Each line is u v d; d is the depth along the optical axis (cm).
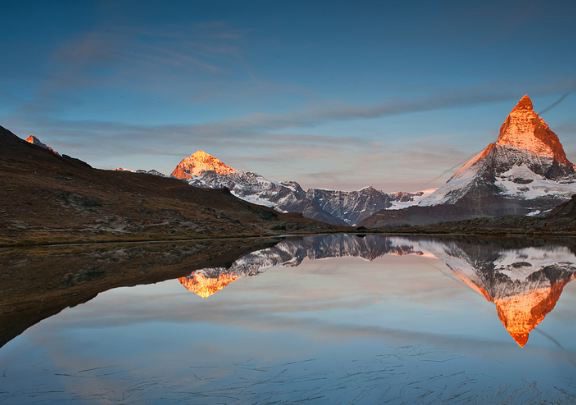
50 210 15938
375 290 5038
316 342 2845
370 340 2881
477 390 2045
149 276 6056
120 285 5253
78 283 5362
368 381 2158
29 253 9688
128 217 17738
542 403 1909
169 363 2448
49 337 2986
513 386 2089
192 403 1930
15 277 5816
